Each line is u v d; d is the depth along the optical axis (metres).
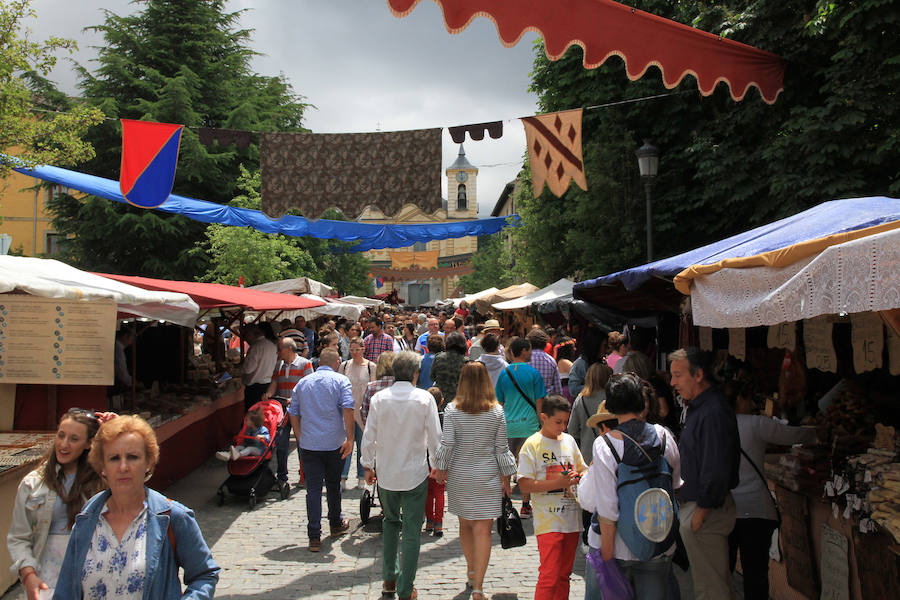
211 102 26.28
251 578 5.51
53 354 5.76
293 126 31.62
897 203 4.56
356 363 8.57
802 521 4.41
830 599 4.11
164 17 26.44
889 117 8.84
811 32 8.71
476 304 21.16
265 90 29.94
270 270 20.50
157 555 2.49
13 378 5.73
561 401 4.44
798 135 9.40
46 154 8.91
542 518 4.41
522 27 6.35
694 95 12.12
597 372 5.96
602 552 3.46
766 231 4.91
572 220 15.34
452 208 85.44
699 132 11.72
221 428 10.90
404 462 5.04
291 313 17.23
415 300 96.62
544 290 16.12
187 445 9.22
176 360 10.04
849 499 3.79
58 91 23.05
